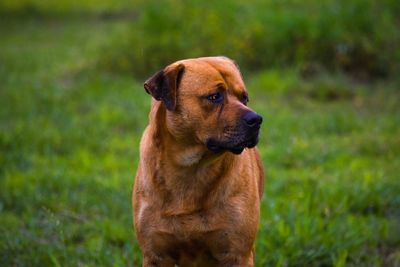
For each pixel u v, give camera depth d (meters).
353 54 16.33
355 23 16.67
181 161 5.79
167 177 5.84
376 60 16.23
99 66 17.22
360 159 10.60
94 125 12.73
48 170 10.40
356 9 16.83
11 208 9.21
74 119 13.04
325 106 14.09
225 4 17.48
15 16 29.58
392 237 7.88
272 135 11.91
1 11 29.98
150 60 16.75
